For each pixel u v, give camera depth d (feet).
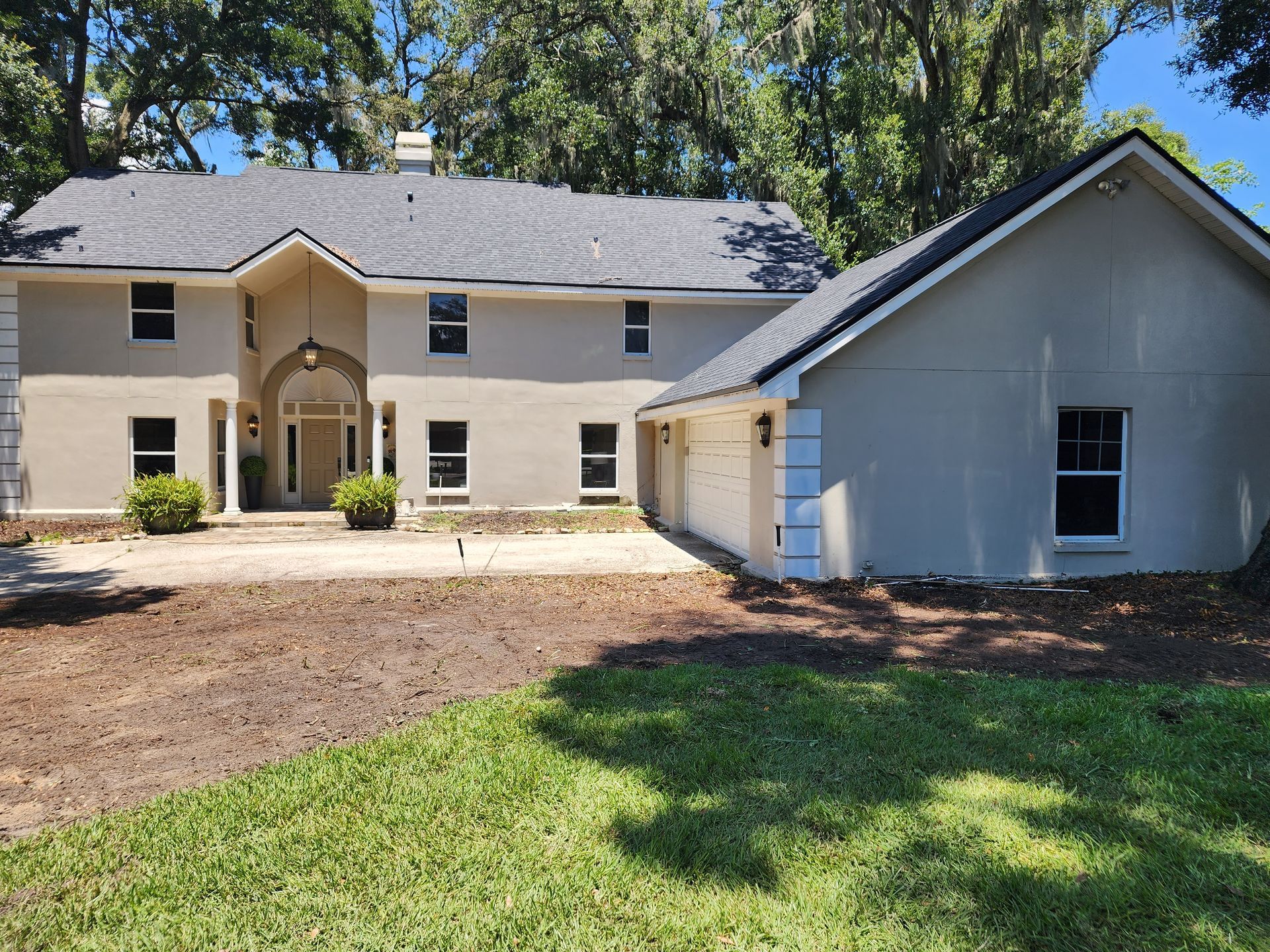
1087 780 12.45
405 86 105.91
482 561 36.45
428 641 21.61
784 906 9.24
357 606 26.45
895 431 30.14
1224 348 31.76
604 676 17.80
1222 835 10.87
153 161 94.73
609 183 89.25
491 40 91.81
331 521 49.47
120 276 50.47
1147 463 31.42
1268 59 42.42
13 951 8.47
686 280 58.70
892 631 22.89
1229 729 14.33
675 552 39.29
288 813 11.35
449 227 60.70
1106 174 30.04
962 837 10.75
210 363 52.49
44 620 24.29
